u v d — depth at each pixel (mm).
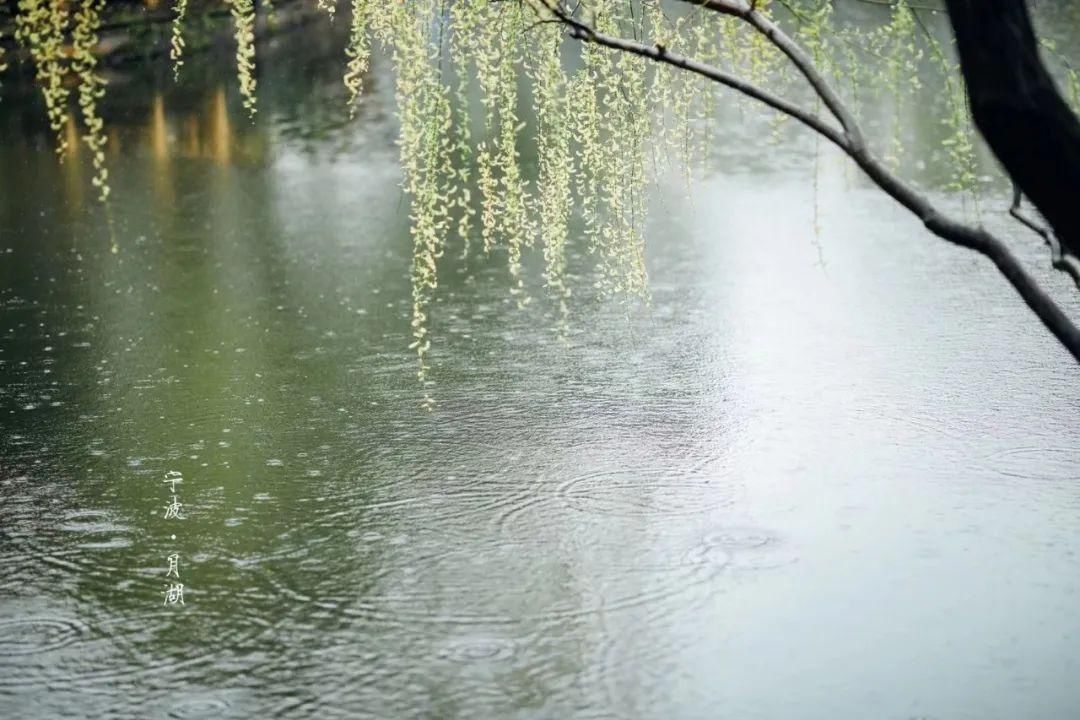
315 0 26172
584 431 6758
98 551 5473
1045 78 2639
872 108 16781
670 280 10016
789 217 12148
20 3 4160
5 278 10672
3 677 4480
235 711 4238
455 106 15609
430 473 6234
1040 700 4203
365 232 11969
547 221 5281
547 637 4664
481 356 8156
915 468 6125
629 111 5145
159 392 7602
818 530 5488
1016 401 7023
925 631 4652
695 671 4418
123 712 4250
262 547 5477
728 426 6773
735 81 3389
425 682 4387
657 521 5621
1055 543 5305
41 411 7320
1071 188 2646
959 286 9523
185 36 22859
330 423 6977
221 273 10609
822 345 8172
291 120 18375
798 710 4168
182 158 16141
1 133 17953
